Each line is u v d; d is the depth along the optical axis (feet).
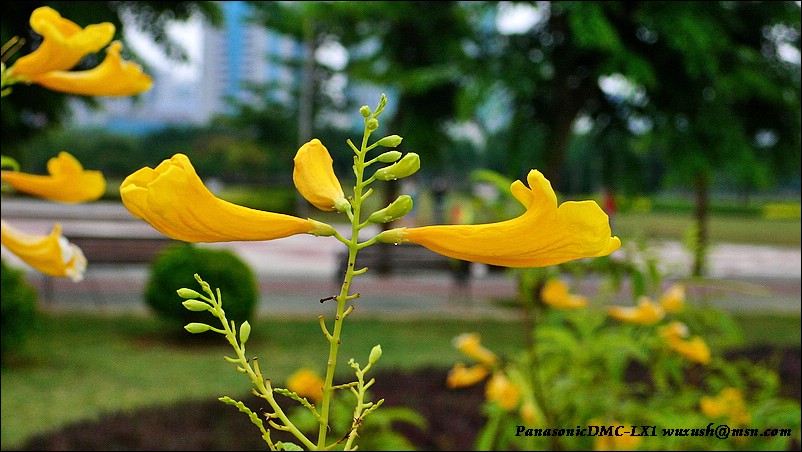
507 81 36.83
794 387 15.57
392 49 42.50
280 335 29.48
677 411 8.59
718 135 35.76
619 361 8.30
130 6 32.73
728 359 20.49
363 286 44.21
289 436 13.71
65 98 34.91
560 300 8.41
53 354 25.38
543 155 41.65
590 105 41.16
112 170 188.75
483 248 2.86
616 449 7.93
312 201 2.92
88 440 13.73
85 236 31.12
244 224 2.79
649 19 32.17
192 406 16.20
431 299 40.37
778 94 36.29
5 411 19.26
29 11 29.07
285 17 55.11
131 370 23.80
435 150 44.65
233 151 158.51
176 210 2.69
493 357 9.15
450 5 39.34
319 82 129.08
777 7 36.88
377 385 18.89
